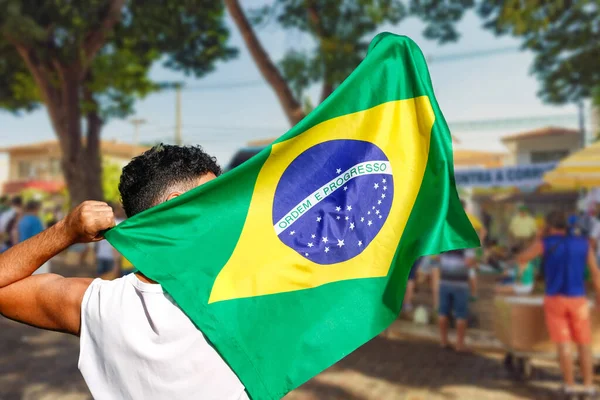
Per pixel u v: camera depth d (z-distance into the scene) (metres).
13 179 37.78
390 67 1.46
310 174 1.32
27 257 1.15
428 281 10.77
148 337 1.06
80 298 1.12
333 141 1.36
